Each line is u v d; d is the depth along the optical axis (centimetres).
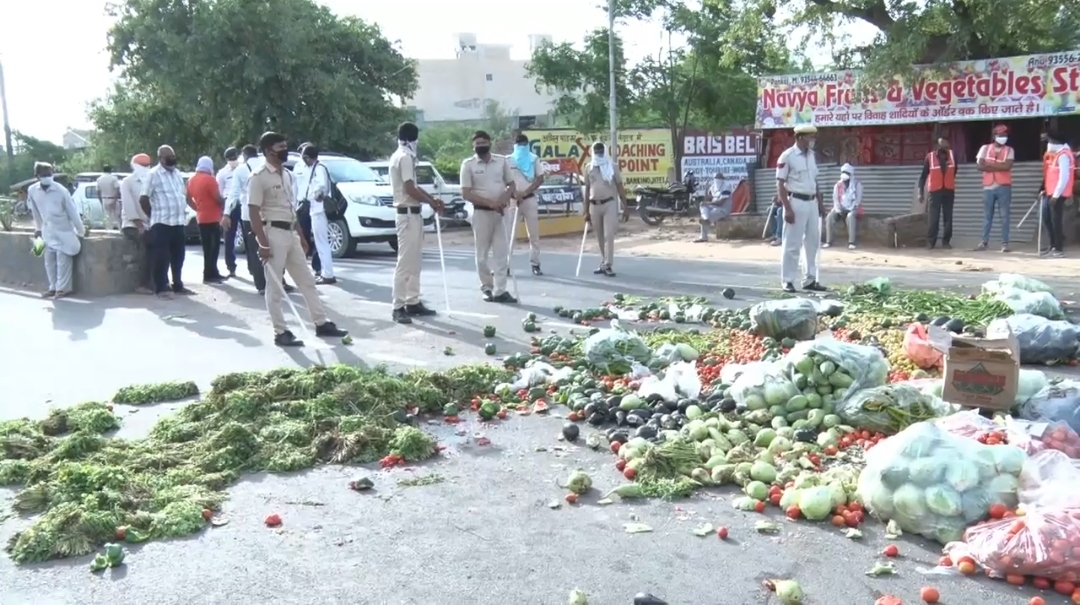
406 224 1043
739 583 410
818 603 391
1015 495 438
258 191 916
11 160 4941
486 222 1170
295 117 3014
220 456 572
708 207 2084
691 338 881
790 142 2241
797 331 861
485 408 671
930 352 742
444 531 477
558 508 504
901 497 447
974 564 412
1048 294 941
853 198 1811
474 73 7875
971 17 1819
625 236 2283
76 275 1361
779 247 1842
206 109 2961
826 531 463
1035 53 1847
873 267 1502
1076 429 557
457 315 1091
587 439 609
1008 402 583
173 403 736
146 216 1292
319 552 455
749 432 588
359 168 1941
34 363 895
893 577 411
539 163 1441
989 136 1991
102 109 3506
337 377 695
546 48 2822
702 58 2728
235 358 895
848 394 606
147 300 1284
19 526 490
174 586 422
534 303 1163
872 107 2031
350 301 1227
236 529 484
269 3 2905
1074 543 388
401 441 588
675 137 2834
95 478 520
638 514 492
